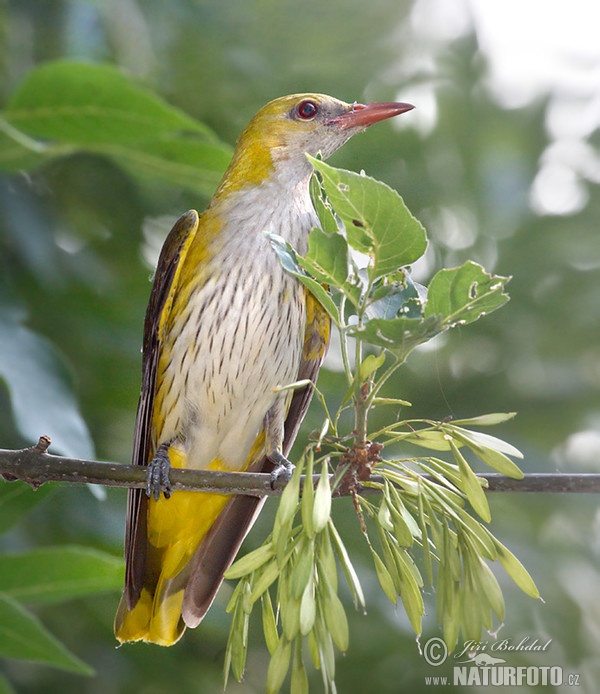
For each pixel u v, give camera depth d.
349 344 12.43
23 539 10.02
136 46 11.27
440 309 5.37
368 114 9.43
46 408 7.53
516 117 13.64
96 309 11.00
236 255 8.67
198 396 8.77
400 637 11.52
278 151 9.27
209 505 8.48
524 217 13.31
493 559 5.38
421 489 5.58
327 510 5.14
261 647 12.30
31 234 10.27
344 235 5.69
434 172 13.21
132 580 8.27
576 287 13.30
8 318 7.89
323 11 12.33
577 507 12.66
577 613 12.23
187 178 8.84
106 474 6.98
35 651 7.38
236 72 12.12
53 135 8.09
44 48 11.02
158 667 11.45
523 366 13.41
